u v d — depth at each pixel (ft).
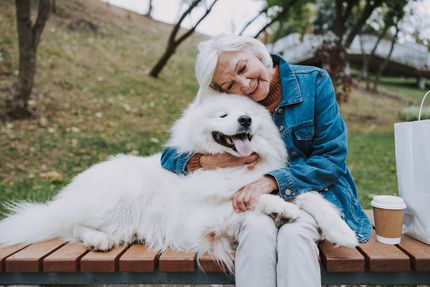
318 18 45.57
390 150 24.02
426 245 7.01
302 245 6.05
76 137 20.34
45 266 6.73
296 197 7.00
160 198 7.91
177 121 8.43
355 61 65.82
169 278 6.86
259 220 6.35
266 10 30.17
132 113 25.75
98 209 7.73
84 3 45.55
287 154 7.85
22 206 8.52
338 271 6.48
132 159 8.79
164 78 35.35
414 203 7.11
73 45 33.65
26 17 20.54
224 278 6.87
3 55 27.12
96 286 10.02
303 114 7.62
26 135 19.63
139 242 8.01
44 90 24.95
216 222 6.99
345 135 7.55
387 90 56.90
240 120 7.28
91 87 27.63
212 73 7.72
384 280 6.57
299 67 8.04
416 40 49.32
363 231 7.36
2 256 6.98
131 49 39.17
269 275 6.16
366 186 16.76
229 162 7.62
